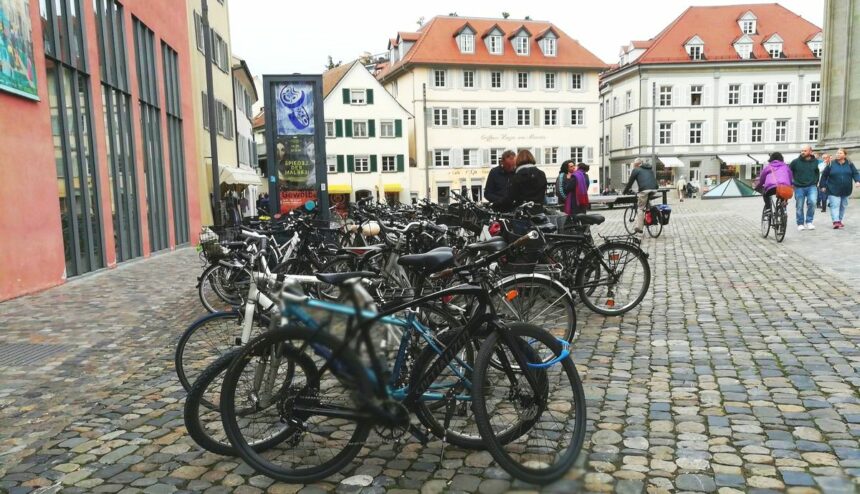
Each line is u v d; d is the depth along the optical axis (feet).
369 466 12.01
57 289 36.27
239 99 128.77
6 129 33.19
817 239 43.47
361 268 23.41
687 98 210.59
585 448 12.41
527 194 28.78
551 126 196.03
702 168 213.25
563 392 12.30
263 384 11.60
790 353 17.88
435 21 195.83
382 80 208.33
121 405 16.08
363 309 10.12
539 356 12.01
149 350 21.68
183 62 70.79
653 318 22.80
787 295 25.72
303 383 11.32
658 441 12.61
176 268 45.65
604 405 14.62
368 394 10.22
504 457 11.00
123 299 32.22
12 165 33.60
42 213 36.42
